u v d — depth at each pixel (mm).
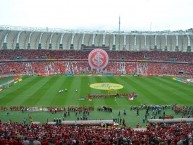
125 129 50219
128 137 39781
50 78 125188
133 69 151250
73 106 78188
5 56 147000
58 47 172125
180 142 35625
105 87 104312
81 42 173625
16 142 31797
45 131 43906
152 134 42625
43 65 148750
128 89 101312
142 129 58000
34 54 155875
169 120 62500
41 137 37969
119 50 169625
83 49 165000
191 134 41562
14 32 156375
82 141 35625
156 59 158875
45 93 93062
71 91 96625
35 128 47156
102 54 116625
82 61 156125
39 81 116062
